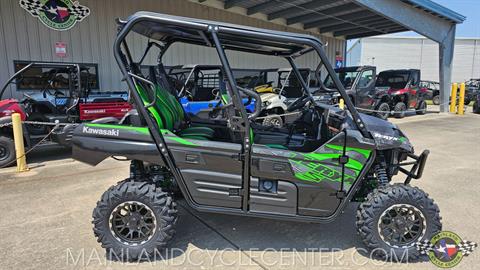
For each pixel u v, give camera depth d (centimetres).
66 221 349
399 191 269
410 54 3322
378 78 1422
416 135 880
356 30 1449
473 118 1266
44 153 672
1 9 782
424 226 272
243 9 1165
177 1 1039
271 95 853
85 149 272
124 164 582
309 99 379
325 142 297
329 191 272
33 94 681
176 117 334
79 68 643
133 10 969
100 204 269
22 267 265
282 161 264
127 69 264
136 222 275
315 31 1454
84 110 640
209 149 265
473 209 381
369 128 281
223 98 544
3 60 794
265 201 272
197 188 272
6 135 558
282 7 1120
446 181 485
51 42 854
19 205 391
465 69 3353
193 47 1073
